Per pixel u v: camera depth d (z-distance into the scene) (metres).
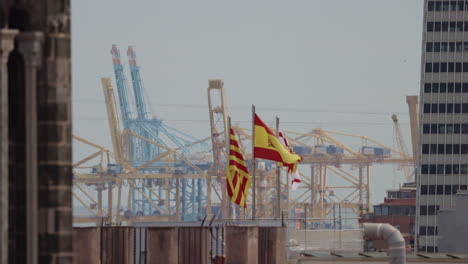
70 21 56.84
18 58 57.16
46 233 56.00
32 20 55.81
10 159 57.19
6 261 53.53
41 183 56.03
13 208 57.00
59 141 56.12
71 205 56.62
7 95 55.56
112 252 116.50
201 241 115.69
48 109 56.06
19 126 57.28
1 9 54.81
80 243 115.00
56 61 56.25
